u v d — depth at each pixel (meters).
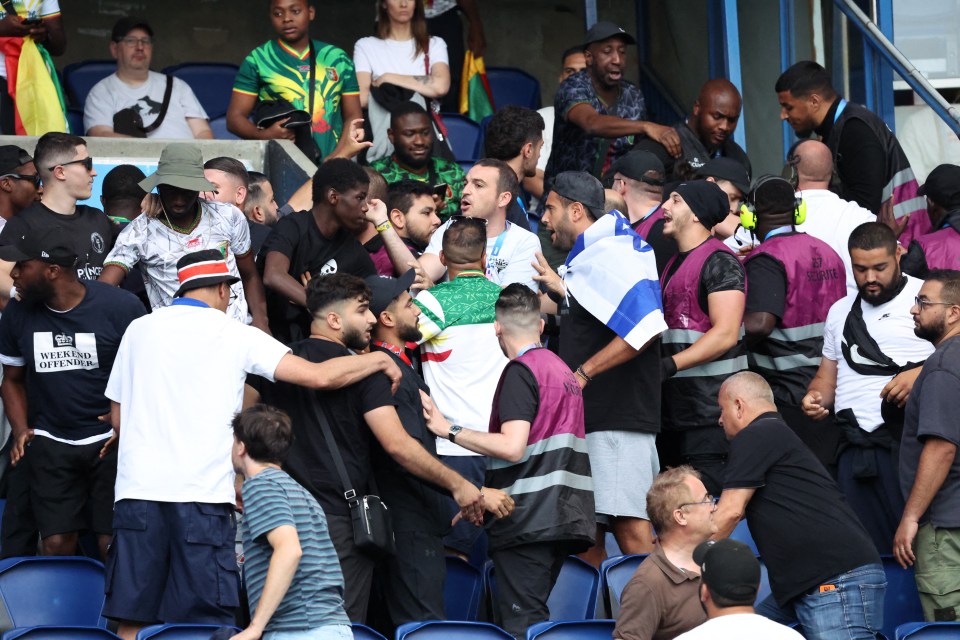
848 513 20.89
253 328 20.98
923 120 34.88
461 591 23.28
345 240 25.36
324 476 20.81
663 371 24.69
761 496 20.94
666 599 19.53
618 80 33.91
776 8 37.22
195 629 19.12
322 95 35.72
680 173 32.06
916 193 31.00
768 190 27.22
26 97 34.28
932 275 23.30
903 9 39.16
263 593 18.03
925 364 23.00
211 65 42.72
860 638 20.50
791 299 26.75
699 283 25.11
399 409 21.39
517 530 21.52
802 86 31.41
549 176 34.41
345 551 20.80
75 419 23.62
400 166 31.81
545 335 29.81
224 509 20.64
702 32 39.75
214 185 24.88
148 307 26.42
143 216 24.77
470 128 41.12
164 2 46.03
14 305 23.59
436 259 26.69
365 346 21.61
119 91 37.72
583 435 22.19
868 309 25.52
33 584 21.42
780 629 16.73
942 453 22.47
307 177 32.97
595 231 24.09
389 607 22.08
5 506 24.48
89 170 26.55
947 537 22.69
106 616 20.39
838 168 31.19
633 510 23.94
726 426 21.66
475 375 24.02
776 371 26.89
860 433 25.30
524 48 47.94
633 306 23.50
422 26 38.38
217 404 20.62
